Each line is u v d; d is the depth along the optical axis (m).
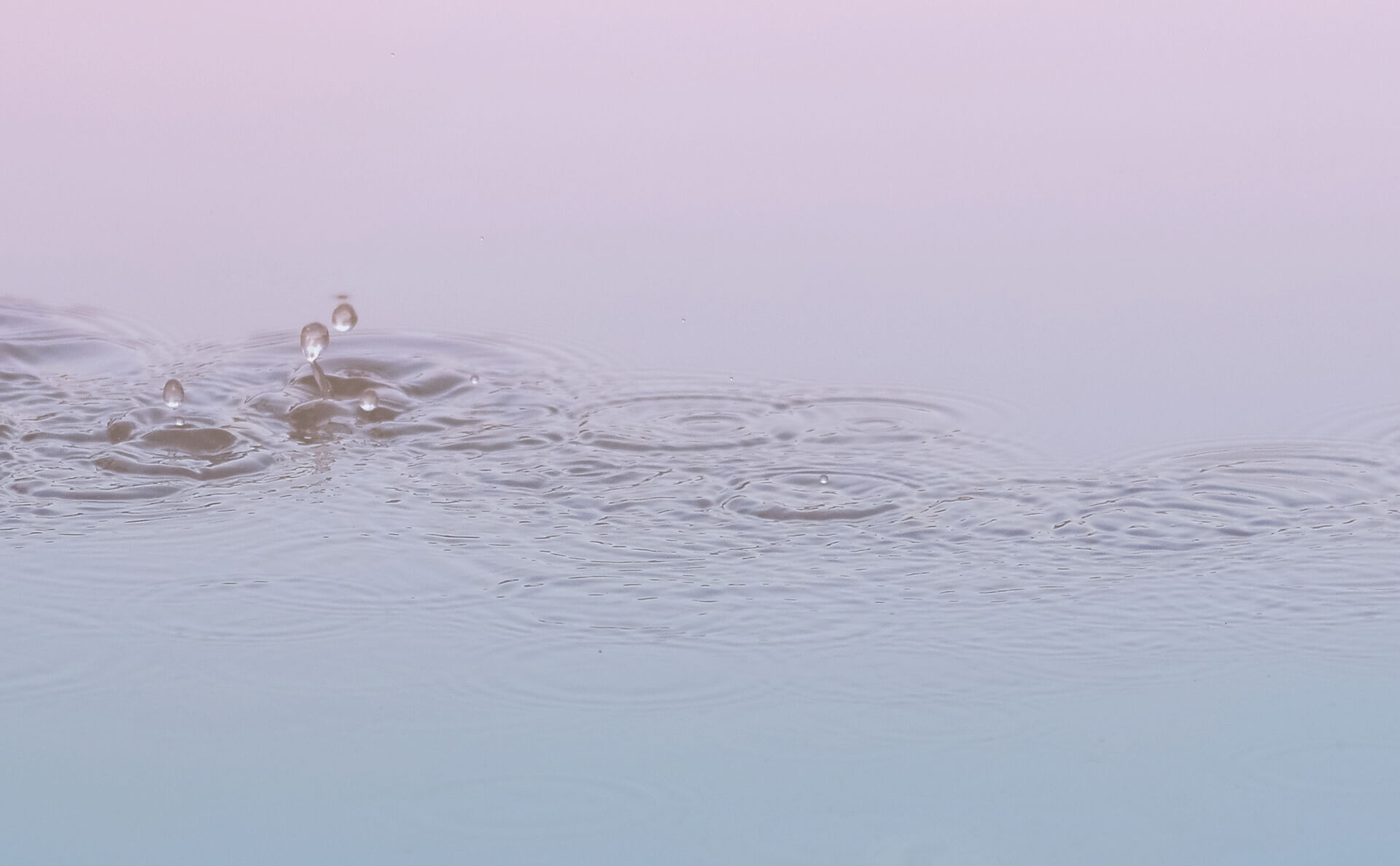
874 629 2.33
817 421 3.43
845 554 2.67
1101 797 1.81
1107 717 2.03
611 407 3.54
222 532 2.77
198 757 1.92
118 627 2.33
